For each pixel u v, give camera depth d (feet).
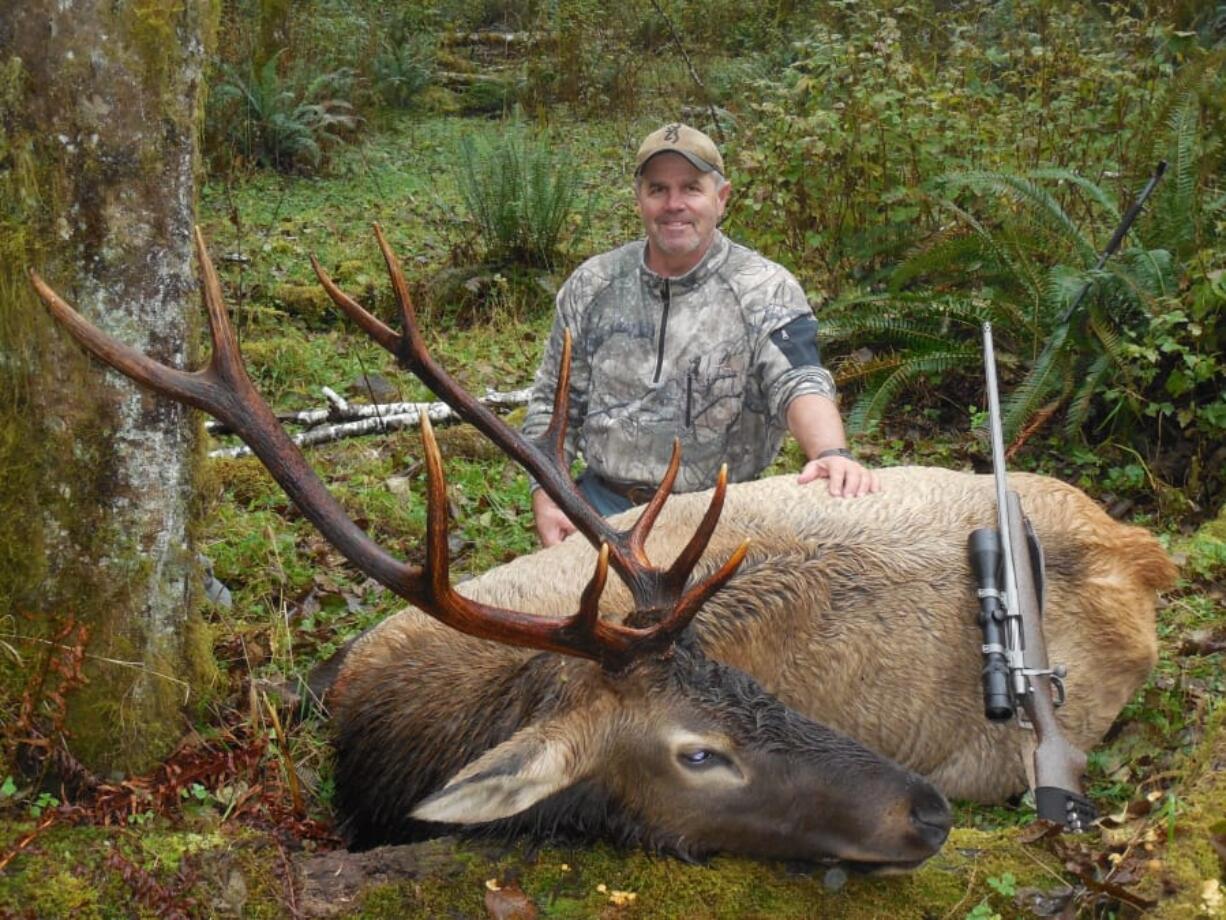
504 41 58.29
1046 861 11.48
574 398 17.12
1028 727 12.48
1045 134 28.09
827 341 25.36
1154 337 21.62
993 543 13.44
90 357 11.28
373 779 12.78
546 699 11.40
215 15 11.73
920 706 13.64
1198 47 26.86
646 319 16.46
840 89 28.32
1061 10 34.65
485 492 20.84
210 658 13.04
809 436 15.42
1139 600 14.48
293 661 15.25
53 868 10.41
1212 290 21.08
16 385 11.10
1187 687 15.12
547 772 10.80
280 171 40.70
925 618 13.62
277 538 18.12
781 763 10.75
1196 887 10.76
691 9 55.88
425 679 12.80
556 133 46.39
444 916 10.87
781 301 16.16
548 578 13.74
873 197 27.09
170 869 10.56
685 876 11.16
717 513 11.38
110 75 10.87
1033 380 22.00
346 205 37.45
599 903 10.99
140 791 11.29
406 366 12.16
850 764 10.68
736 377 16.25
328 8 50.85
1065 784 11.94
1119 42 31.65
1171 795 11.75
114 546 11.69
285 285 29.25
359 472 21.39
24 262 10.88
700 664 11.20
